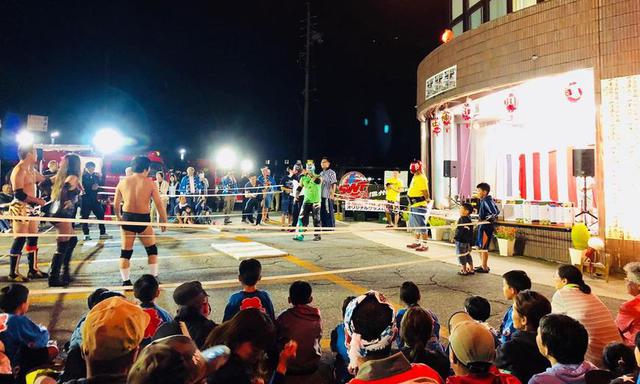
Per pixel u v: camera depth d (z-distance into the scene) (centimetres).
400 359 204
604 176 776
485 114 1295
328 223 1184
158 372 115
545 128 1220
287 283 674
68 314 519
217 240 1108
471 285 684
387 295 625
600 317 354
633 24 750
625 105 758
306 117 2298
